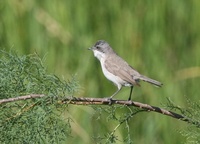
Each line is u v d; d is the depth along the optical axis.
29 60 9.37
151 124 14.78
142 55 15.33
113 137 9.31
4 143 8.90
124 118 9.38
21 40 15.22
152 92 15.11
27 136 8.88
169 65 15.33
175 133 14.63
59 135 8.95
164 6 15.59
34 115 8.83
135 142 14.70
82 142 14.24
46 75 9.16
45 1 15.56
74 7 15.47
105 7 15.49
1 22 15.40
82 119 14.35
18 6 15.50
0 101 8.64
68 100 9.03
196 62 15.37
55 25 15.38
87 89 14.88
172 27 15.62
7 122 8.86
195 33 15.65
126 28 15.38
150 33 15.41
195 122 9.31
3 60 9.17
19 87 9.11
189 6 15.82
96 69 15.08
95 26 15.43
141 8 15.50
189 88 15.19
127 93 15.14
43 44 15.19
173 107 9.52
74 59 15.15
